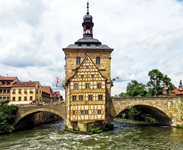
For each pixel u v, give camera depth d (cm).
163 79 7462
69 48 4891
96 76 4631
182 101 5184
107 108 4931
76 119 4522
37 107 4897
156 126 5425
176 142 3397
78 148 3044
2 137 4038
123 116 8631
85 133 4181
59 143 3400
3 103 5003
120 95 10519
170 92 7700
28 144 3369
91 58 4972
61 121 7581
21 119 4916
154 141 3481
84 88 4594
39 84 7644
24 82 7312
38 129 5125
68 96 4712
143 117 7356
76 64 4925
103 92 4612
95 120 4544
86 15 5353
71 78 4597
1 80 7112
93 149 2977
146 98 5141
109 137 3850
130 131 4559
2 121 4531
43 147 3152
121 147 3075
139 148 3011
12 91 7019
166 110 5212
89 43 5100
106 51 5009
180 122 5166
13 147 3175
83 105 4559
